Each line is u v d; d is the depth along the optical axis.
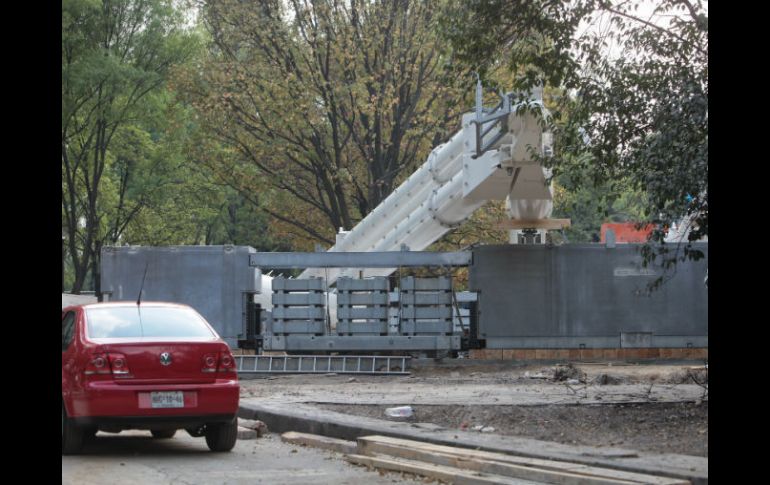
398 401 16.88
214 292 27.97
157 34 45.41
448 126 44.31
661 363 27.69
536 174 24.80
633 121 15.92
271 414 15.23
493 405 15.52
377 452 11.75
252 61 43.88
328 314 28.45
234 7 42.91
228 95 42.47
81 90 42.50
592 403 15.27
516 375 25.11
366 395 18.86
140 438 14.17
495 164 25.28
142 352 11.49
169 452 12.46
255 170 45.59
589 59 15.98
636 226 15.78
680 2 15.16
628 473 9.17
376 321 27.45
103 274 28.00
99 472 10.65
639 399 16.19
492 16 16.25
